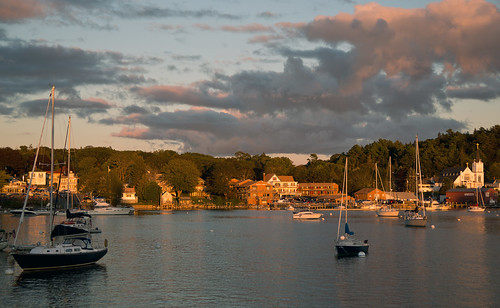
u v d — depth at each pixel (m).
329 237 98.06
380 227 125.00
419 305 44.31
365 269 60.38
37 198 186.62
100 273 57.38
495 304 44.56
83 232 71.12
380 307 43.62
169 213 189.38
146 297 46.94
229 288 50.53
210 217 167.62
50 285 51.03
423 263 64.56
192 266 62.50
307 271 59.19
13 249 57.19
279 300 45.84
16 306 43.94
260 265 63.31
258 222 143.88
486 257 69.69
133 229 114.00
